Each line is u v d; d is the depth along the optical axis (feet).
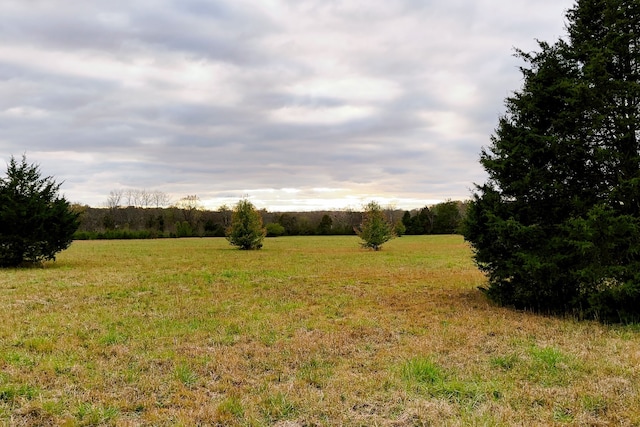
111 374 20.67
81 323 31.42
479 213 37.63
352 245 167.84
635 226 29.53
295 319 34.01
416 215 276.62
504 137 37.19
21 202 73.31
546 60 35.60
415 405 17.10
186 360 22.82
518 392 18.28
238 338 27.94
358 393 18.49
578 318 32.63
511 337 27.45
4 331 28.35
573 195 34.19
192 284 54.44
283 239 218.79
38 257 76.79
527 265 32.60
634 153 32.99
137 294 45.96
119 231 232.73
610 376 20.12
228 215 281.33
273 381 20.29
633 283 29.48
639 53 32.55
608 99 33.04
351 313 36.68
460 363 22.47
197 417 16.19
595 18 35.09
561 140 33.37
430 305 39.40
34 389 18.52
